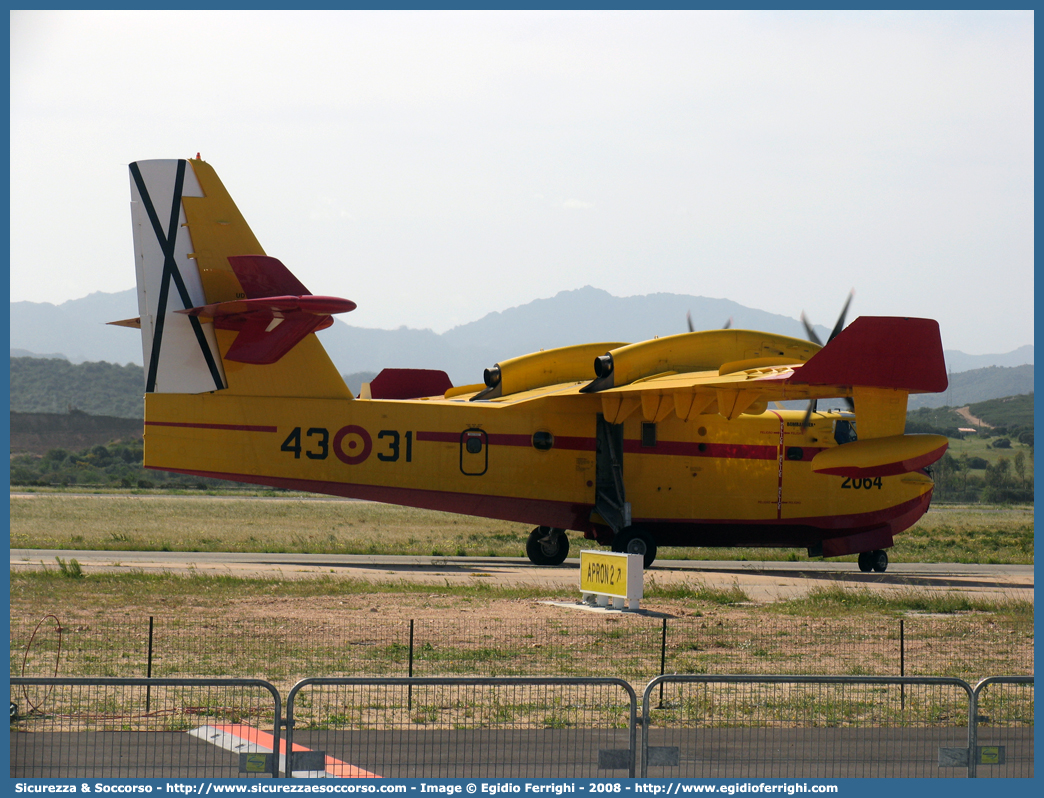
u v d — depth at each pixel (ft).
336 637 89.76
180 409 137.18
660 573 160.04
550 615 105.70
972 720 51.83
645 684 76.69
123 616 96.99
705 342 146.20
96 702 67.00
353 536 237.86
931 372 120.78
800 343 148.97
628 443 155.53
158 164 135.13
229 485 648.38
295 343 138.92
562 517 155.02
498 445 150.00
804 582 150.92
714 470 158.61
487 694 72.18
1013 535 291.99
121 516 284.20
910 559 211.82
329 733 60.18
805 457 162.20
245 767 50.47
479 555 193.77
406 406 146.82
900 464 124.77
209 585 119.55
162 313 135.74
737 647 91.61
